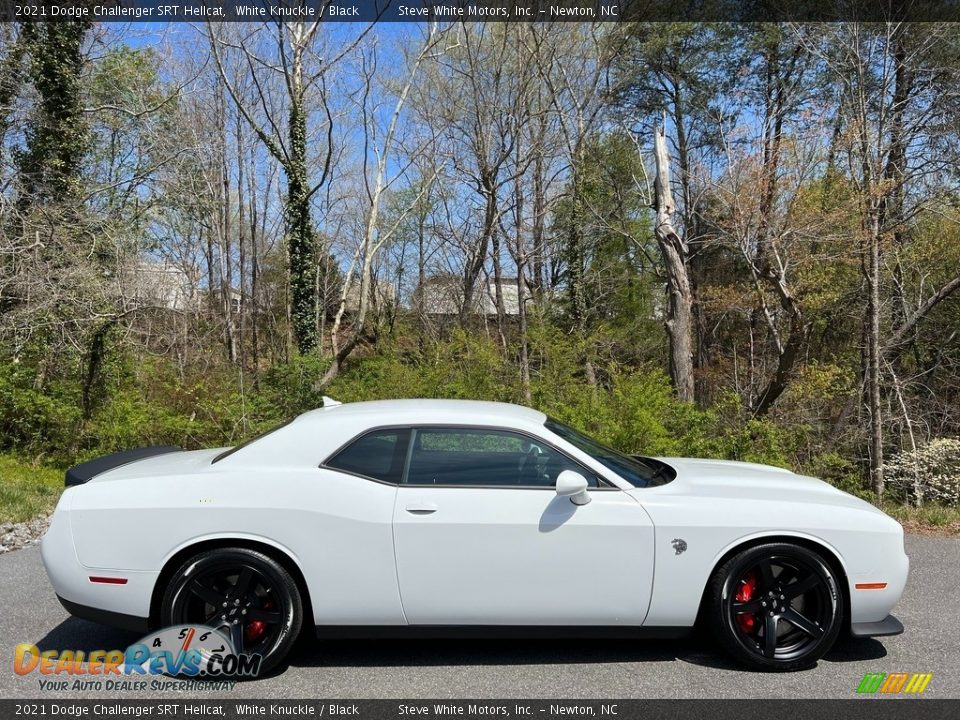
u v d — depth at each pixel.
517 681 3.49
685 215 22.25
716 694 3.35
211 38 17.17
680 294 14.69
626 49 22.67
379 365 14.17
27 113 15.23
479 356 12.71
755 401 15.33
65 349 12.59
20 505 7.62
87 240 13.73
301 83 17.98
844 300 15.98
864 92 12.51
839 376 15.29
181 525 3.54
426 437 3.78
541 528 3.55
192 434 11.65
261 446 3.78
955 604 4.67
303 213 17.62
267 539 3.53
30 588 4.97
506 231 23.42
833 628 3.61
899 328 15.52
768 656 3.59
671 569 3.57
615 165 25.42
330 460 3.71
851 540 3.67
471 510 3.56
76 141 16.20
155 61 18.81
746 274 21.95
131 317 13.74
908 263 15.16
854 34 11.99
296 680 3.51
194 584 3.53
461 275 30.62
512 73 20.91
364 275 20.80
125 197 16.83
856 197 12.21
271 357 28.92
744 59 22.36
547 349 12.62
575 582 3.56
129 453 4.40
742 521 3.62
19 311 11.95
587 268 27.30
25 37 15.65
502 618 3.56
